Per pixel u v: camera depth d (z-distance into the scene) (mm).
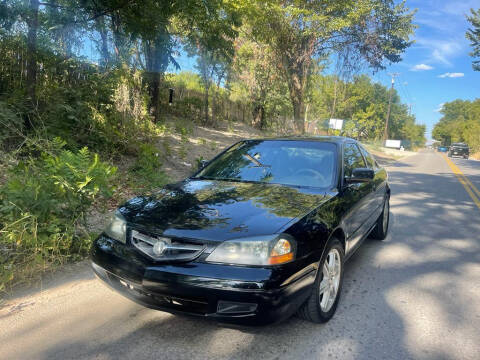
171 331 2797
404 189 11195
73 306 3152
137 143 8883
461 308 3398
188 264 2475
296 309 2572
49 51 7496
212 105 19531
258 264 2414
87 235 4242
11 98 6602
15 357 2436
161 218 2754
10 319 2920
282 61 19672
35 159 5797
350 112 44875
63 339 2658
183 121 16359
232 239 2477
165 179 7004
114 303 3223
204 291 2387
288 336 2799
